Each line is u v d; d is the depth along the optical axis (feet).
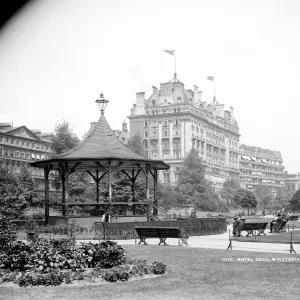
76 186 246.68
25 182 237.04
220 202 367.04
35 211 215.10
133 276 53.62
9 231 75.10
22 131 398.83
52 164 140.05
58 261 55.26
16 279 51.98
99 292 45.78
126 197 229.25
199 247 86.69
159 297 43.50
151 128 529.86
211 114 596.70
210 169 568.82
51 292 46.09
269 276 53.26
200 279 51.70
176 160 513.45
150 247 85.97
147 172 140.05
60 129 278.05
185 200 329.52
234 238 107.55
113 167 136.67
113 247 59.00
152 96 540.93
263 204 522.06
